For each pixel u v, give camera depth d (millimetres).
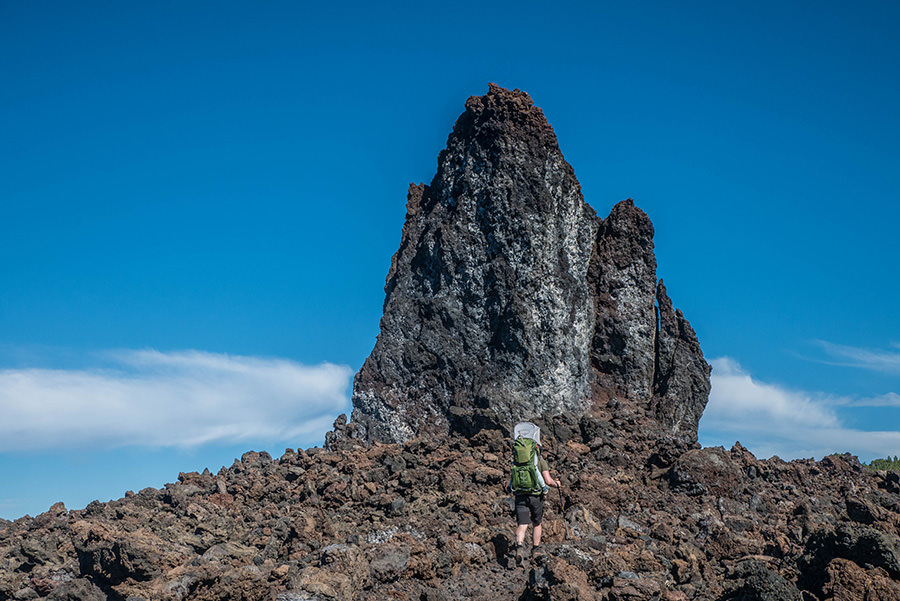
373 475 24078
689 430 29312
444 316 29078
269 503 23453
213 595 17047
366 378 29516
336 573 16719
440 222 30359
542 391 27688
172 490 23734
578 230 30453
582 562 17141
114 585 17922
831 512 23797
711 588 17281
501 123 30125
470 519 20969
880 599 14742
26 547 20016
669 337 30547
